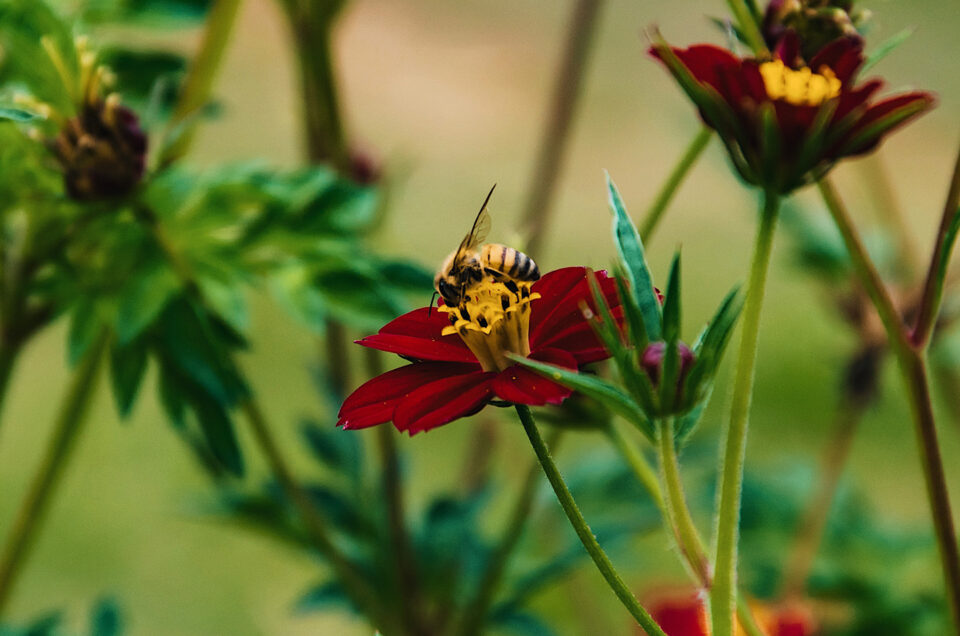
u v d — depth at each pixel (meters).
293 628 0.92
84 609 0.94
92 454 1.12
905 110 0.40
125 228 0.48
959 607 0.44
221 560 1.00
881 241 0.58
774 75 0.41
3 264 0.49
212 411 0.48
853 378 0.56
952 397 0.57
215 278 0.48
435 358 0.42
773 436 1.14
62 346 1.30
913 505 1.01
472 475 0.57
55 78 0.47
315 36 0.52
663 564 0.72
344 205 0.49
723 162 0.63
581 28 0.56
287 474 0.49
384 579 0.53
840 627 0.56
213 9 0.50
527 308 0.42
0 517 1.02
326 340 0.55
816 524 0.56
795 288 1.38
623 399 0.41
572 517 0.40
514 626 0.52
